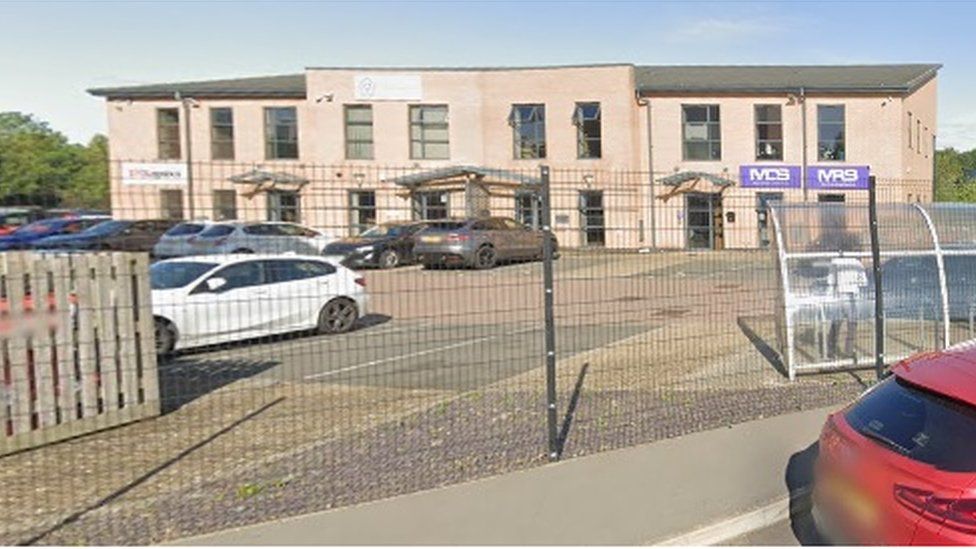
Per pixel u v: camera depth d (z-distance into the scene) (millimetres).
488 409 6461
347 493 4531
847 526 3303
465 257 16438
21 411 5457
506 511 4270
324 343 9461
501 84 30391
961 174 48531
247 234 9586
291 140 31859
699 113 29922
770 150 29719
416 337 9766
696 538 4043
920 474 2949
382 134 30781
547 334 5141
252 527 4023
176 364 8539
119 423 6125
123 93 32312
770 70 35000
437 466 5012
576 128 29766
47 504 4430
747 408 6422
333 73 30672
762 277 8508
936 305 8227
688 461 5094
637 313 11430
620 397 6820
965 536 2719
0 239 6867
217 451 5457
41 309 5582
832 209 7863
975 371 3291
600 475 4828
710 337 9898
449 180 22953
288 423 6215
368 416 6383
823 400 6703
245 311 9484
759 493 4582
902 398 3375
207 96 31953
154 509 4324
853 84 29281
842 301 7832
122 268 6191
